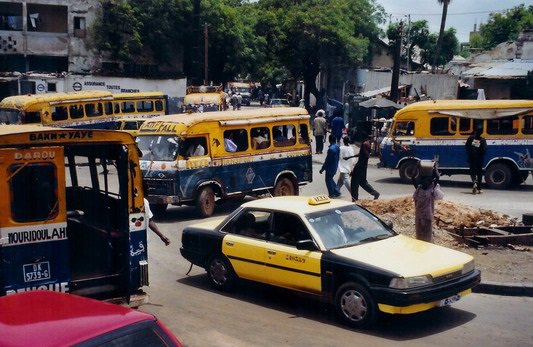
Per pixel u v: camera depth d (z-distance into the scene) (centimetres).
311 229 902
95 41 4734
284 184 1816
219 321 877
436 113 2092
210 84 5278
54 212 758
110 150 852
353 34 5512
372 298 816
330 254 863
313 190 2031
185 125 1585
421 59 7306
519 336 815
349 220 945
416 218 1138
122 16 4762
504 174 2030
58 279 765
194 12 4953
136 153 839
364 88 5138
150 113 3109
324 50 5372
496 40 6938
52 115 2747
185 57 5200
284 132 1816
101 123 2922
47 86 4156
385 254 860
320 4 5462
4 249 730
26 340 422
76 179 931
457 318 886
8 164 729
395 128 2175
